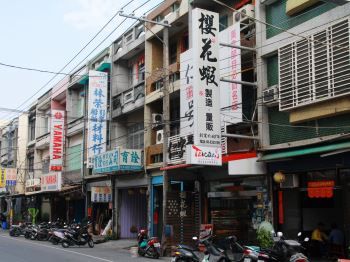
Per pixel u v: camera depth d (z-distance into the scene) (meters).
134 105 24.56
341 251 13.99
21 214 42.41
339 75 13.02
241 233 17.39
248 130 17.17
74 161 32.38
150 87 23.20
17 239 27.12
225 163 17.17
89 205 29.23
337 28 13.21
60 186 30.58
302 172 15.05
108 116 26.91
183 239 19.42
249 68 17.06
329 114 13.55
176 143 19.58
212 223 18.67
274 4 16.48
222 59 17.42
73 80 32.38
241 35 17.33
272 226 15.20
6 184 41.41
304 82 14.12
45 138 37.59
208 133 15.28
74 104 33.09
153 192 22.62
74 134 32.53
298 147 14.88
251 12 17.20
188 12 20.33
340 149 12.99
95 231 28.36
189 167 18.05
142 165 23.34
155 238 17.48
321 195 14.52
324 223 14.89
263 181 16.31
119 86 26.95
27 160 43.53
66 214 34.47
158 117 22.88
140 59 25.72
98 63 29.72
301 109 14.48
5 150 50.38
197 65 15.36
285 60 14.88
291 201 15.63
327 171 14.39
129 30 25.86
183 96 18.36
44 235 26.41
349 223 14.03
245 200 17.45
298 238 14.49
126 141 26.62
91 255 17.72
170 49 23.50
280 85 14.99
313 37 13.93
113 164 23.23
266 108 16.41
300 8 15.07
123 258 16.86
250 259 12.41
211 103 15.43
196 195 19.89
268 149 15.79
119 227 25.67
